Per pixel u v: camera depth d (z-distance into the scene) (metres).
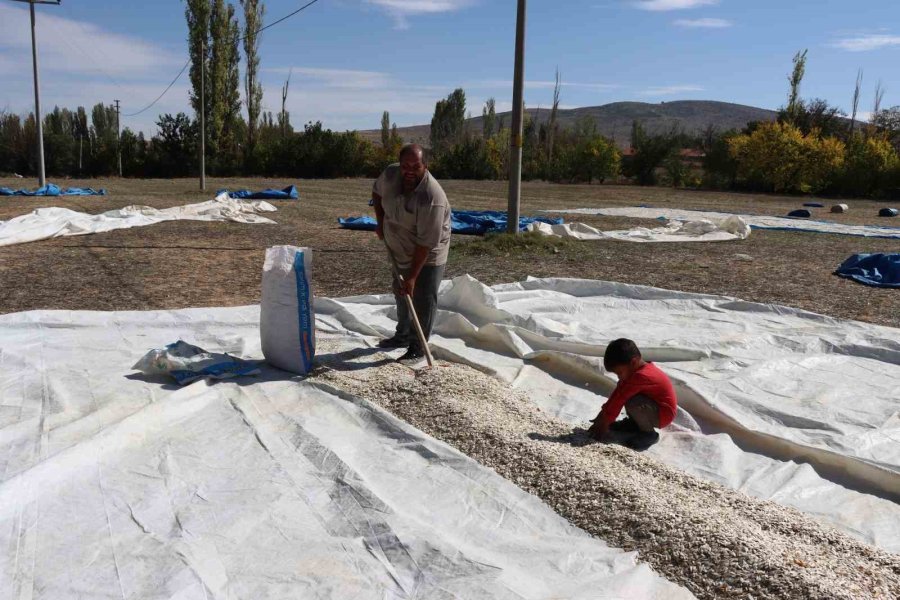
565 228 14.55
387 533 3.06
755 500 3.49
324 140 48.62
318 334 6.64
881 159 34.78
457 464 3.79
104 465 3.66
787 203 28.53
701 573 2.83
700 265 11.21
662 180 46.97
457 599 2.61
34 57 24.94
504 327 6.22
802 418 4.64
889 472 3.79
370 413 4.48
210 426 4.25
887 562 2.93
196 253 11.66
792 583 2.65
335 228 15.73
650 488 3.47
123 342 6.08
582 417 4.75
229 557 2.90
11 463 3.69
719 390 5.16
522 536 3.16
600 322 7.30
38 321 6.57
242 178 46.03
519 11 11.87
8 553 2.85
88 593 2.62
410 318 5.87
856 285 9.53
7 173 48.22
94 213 18.06
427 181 5.42
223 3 46.06
